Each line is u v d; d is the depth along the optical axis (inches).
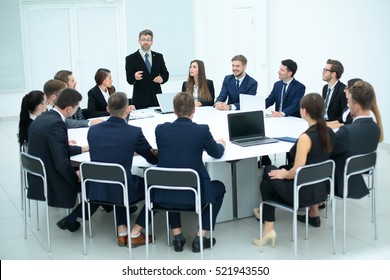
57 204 160.1
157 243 166.4
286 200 150.1
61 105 161.6
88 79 422.0
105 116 229.9
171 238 169.8
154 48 425.1
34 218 190.5
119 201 151.6
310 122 149.6
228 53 401.1
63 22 406.0
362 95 153.6
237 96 245.6
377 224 177.5
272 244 161.0
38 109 181.2
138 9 414.6
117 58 427.5
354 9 281.6
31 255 158.9
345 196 152.1
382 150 273.4
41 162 153.3
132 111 242.7
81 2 407.2
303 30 321.4
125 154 151.6
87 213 173.6
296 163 147.1
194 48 441.4
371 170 166.6
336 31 295.9
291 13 330.3
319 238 167.2
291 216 185.9
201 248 149.0
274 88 234.5
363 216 184.9
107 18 418.3
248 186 183.8
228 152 162.9
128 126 153.7
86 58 417.7
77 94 163.9
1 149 300.0
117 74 430.3
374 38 271.1
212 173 176.6
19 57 382.0
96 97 231.3
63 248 163.8
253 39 370.3
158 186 143.9
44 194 159.0
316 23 310.2
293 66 224.4
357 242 163.6
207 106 251.8
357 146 154.2
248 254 156.4
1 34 372.8
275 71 354.0
